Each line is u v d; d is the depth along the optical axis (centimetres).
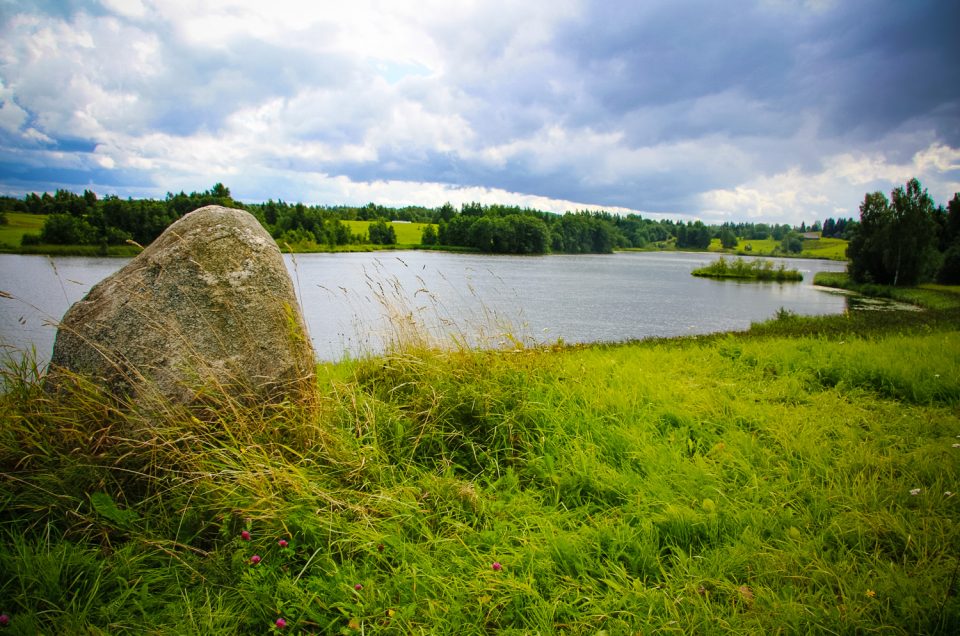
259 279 369
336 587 243
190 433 306
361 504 306
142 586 241
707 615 229
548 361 562
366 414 395
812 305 3797
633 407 488
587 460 374
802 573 258
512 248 12825
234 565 253
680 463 375
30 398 322
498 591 245
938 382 562
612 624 227
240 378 350
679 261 13038
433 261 7950
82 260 5400
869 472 362
